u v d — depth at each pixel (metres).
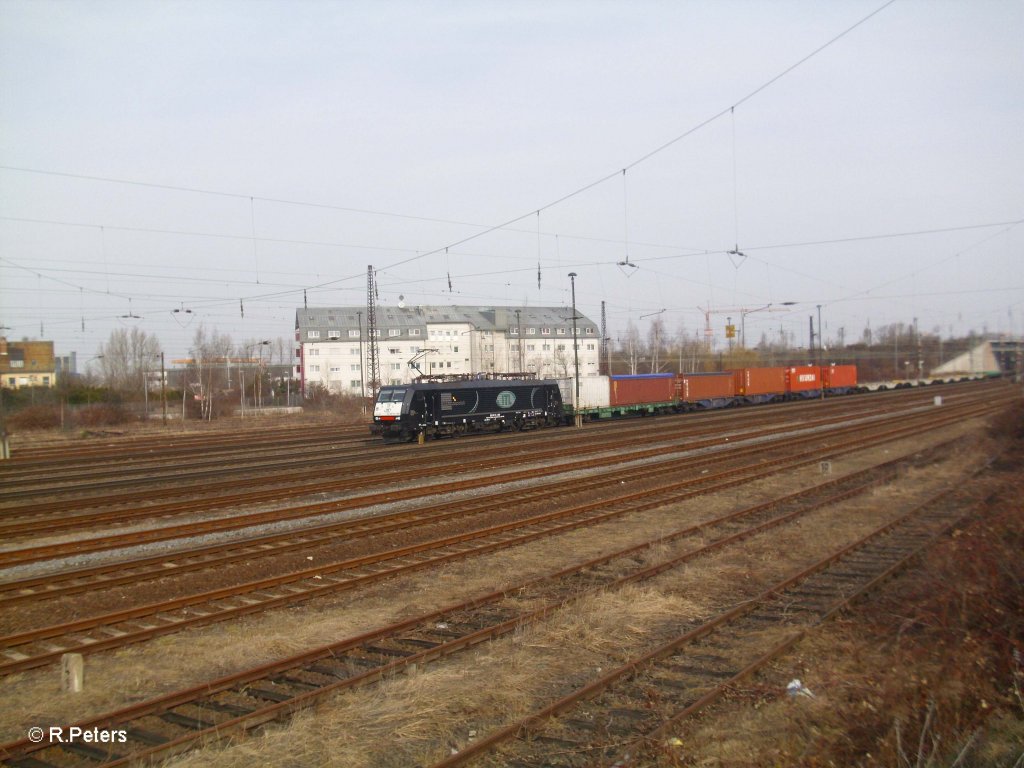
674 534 17.12
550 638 10.41
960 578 11.41
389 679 9.01
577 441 38.88
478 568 14.71
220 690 8.73
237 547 16.08
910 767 6.94
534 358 95.25
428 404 40.88
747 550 15.92
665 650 9.80
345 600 12.72
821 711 8.10
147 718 8.13
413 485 25.03
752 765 7.05
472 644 10.28
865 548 15.86
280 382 95.56
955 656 9.09
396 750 7.47
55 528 18.80
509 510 20.34
